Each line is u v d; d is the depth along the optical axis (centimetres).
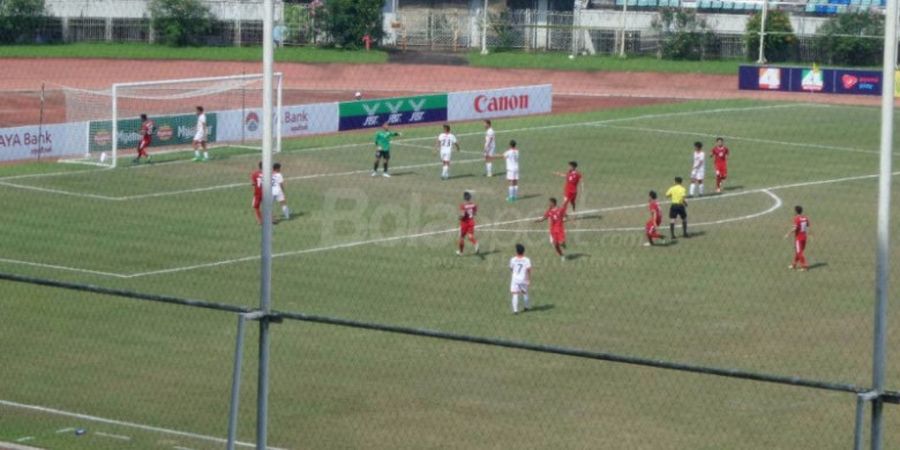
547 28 9075
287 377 2752
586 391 2680
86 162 5522
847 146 6000
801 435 2406
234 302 3400
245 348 2953
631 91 8181
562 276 3728
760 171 5419
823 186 5094
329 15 9044
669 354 2975
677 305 3419
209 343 2994
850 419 2508
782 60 8688
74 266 3778
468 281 3669
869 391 1511
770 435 2406
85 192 4884
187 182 5109
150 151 5791
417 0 9812
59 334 3047
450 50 9438
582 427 2447
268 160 1753
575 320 3269
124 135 5728
